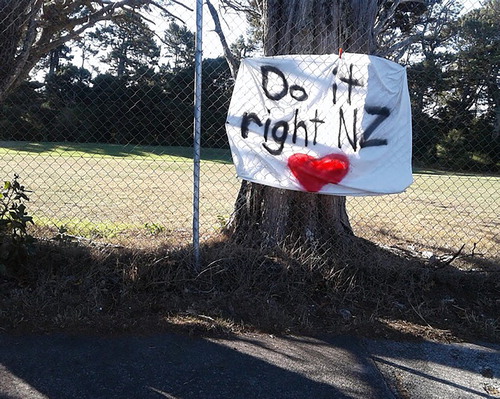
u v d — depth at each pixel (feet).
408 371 10.64
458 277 14.38
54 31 19.19
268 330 12.01
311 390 9.65
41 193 33.30
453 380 10.37
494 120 61.57
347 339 11.87
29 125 43.60
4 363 9.93
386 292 13.82
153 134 47.03
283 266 14.05
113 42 40.09
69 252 13.78
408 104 14.20
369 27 15.94
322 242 15.67
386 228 25.38
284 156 14.15
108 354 10.53
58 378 9.57
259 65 14.21
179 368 10.18
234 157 14.35
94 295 12.41
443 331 12.45
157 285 13.19
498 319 13.15
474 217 32.32
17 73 16.24
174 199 33.55
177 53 30.55
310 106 14.06
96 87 43.91
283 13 15.34
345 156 13.97
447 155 60.90
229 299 12.98
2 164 49.57
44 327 11.34
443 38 50.14
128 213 26.30
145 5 19.77
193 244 13.87
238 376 9.98
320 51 15.17
